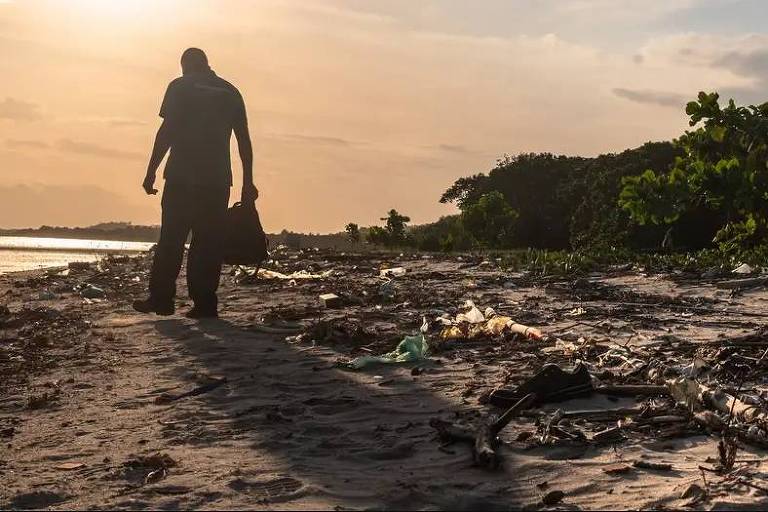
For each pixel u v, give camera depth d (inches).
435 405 189.2
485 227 1909.4
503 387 201.3
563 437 155.6
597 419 168.9
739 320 328.5
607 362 233.6
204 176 346.0
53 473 147.9
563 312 363.9
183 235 352.5
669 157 2113.7
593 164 2566.4
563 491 127.3
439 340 281.1
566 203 2488.9
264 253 371.9
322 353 266.8
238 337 304.8
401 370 234.1
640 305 387.5
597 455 145.6
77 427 183.2
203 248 355.3
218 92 347.9
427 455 149.7
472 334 291.9
